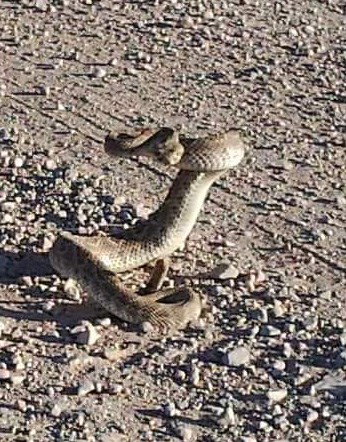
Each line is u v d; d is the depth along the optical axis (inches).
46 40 654.5
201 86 610.9
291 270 450.9
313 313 423.2
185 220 430.6
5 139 542.9
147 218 466.6
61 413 370.9
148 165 524.4
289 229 479.8
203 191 431.2
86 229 466.0
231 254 457.7
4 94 590.6
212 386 385.4
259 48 657.0
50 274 436.1
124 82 611.2
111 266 427.5
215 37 668.1
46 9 692.7
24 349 397.1
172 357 396.5
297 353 401.7
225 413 372.2
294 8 713.0
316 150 549.6
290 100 600.1
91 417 370.0
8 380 383.2
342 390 385.4
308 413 374.0
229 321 415.8
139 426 367.9
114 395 380.2
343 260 460.1
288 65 638.5
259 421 370.6
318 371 394.0
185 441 362.3
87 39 658.2
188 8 703.1
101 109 580.1
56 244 423.8
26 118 566.6
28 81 605.9
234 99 598.5
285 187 513.7
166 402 377.7
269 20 694.5
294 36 674.2
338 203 502.6
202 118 576.1
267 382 388.5
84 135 552.1
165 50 649.0
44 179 505.7
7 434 362.0
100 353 397.1
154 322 407.5
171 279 438.3
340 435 366.9
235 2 716.0
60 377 386.3
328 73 631.2
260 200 500.7
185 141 417.1
